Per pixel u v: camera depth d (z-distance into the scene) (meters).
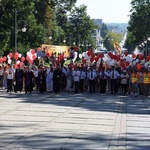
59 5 73.19
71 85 35.28
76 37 141.75
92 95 32.34
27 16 66.62
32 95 31.06
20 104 24.09
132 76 32.38
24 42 69.56
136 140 13.40
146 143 12.92
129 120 18.39
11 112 20.09
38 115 19.19
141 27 99.12
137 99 29.80
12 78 33.22
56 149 11.60
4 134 13.86
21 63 35.19
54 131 14.70
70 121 17.47
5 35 62.91
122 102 27.36
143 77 32.22
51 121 17.30
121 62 35.50
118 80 34.16
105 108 23.34
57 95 31.59
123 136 14.09
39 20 80.06
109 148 11.98
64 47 58.59
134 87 32.22
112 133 14.69
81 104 25.20
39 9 78.50
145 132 15.12
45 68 34.97
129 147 12.23
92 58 38.38
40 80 33.50
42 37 73.44
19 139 12.96
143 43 104.00
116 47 61.75
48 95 31.42
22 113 19.78
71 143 12.54
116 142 12.95
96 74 34.56
